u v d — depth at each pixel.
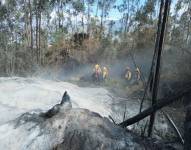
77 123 5.50
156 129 8.97
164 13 5.82
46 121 5.63
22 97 10.72
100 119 5.64
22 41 43.12
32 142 5.36
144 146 5.46
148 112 5.91
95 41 40.16
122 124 6.05
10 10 45.97
